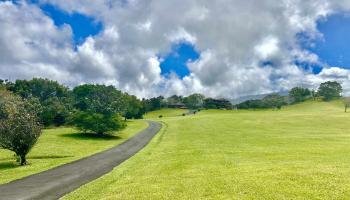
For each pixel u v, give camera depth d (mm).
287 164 27656
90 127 76750
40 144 61031
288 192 18016
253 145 49906
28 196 20875
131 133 85562
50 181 25438
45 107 113875
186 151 43625
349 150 39219
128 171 28812
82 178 26469
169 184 21656
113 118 79125
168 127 99812
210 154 39094
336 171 23047
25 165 36500
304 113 148125
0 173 30922
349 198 16688
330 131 77750
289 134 70438
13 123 37469
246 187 19516
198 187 20219
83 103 157875
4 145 37875
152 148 50531
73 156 44781
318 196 17125
